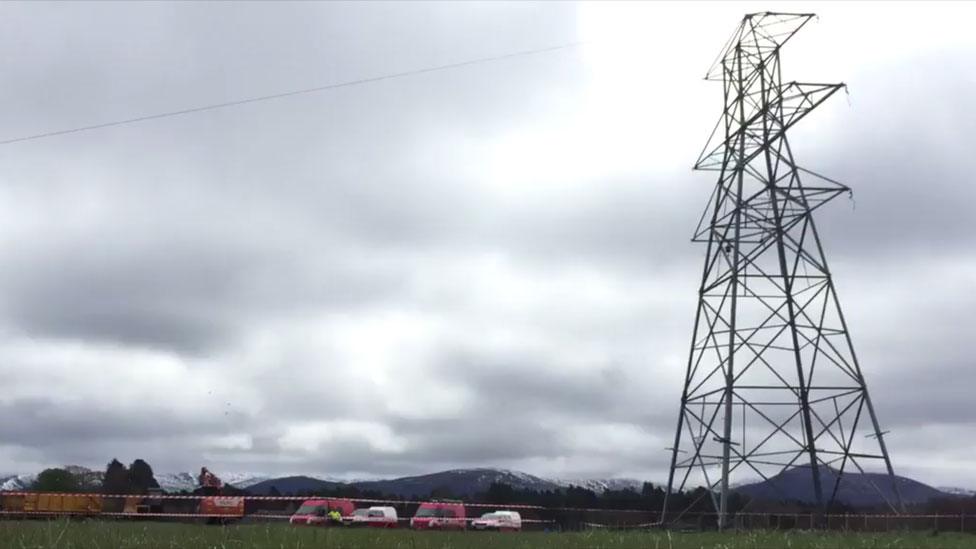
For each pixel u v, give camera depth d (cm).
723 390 3922
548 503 6356
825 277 4088
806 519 3828
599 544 1962
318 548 1692
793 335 4053
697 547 1888
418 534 2369
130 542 1655
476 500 6888
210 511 4628
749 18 4378
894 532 2969
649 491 5931
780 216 4191
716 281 4178
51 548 1532
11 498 4306
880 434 3881
